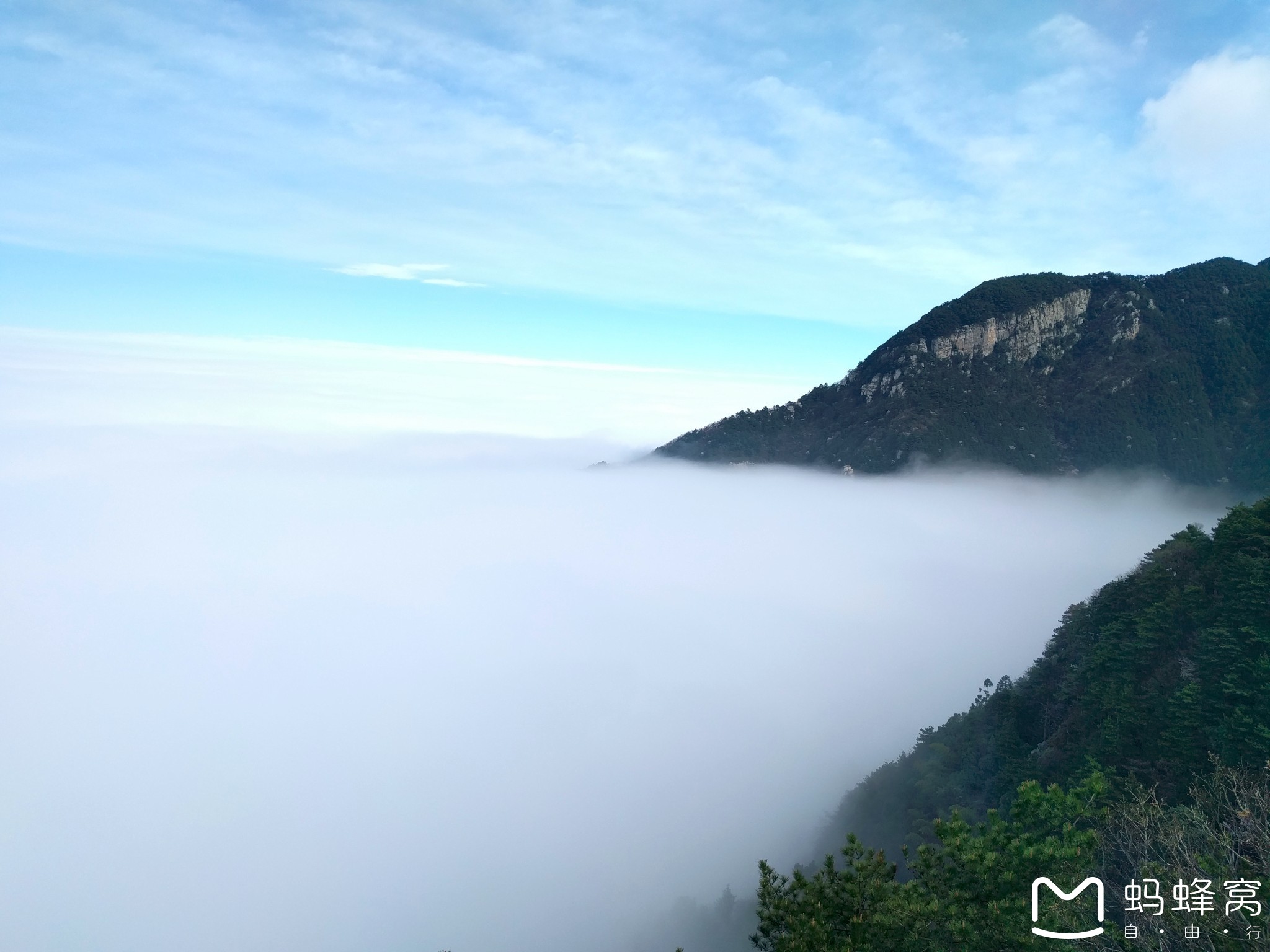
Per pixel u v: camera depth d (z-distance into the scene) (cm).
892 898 1975
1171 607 6744
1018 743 8012
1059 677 8494
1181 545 7656
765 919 2120
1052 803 2219
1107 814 2242
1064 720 7462
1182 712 5538
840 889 2094
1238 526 6656
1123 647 6919
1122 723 6122
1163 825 2327
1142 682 6519
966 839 2083
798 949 1914
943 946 1919
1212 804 2586
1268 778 3091
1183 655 6362
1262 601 5850
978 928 1916
